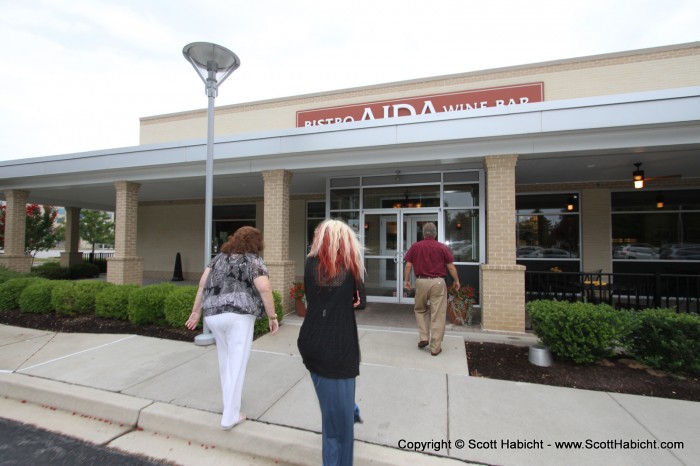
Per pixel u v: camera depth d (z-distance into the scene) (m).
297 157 7.63
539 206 10.39
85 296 6.76
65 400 3.69
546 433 2.98
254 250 3.23
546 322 4.46
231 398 3.00
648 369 4.29
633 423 3.13
